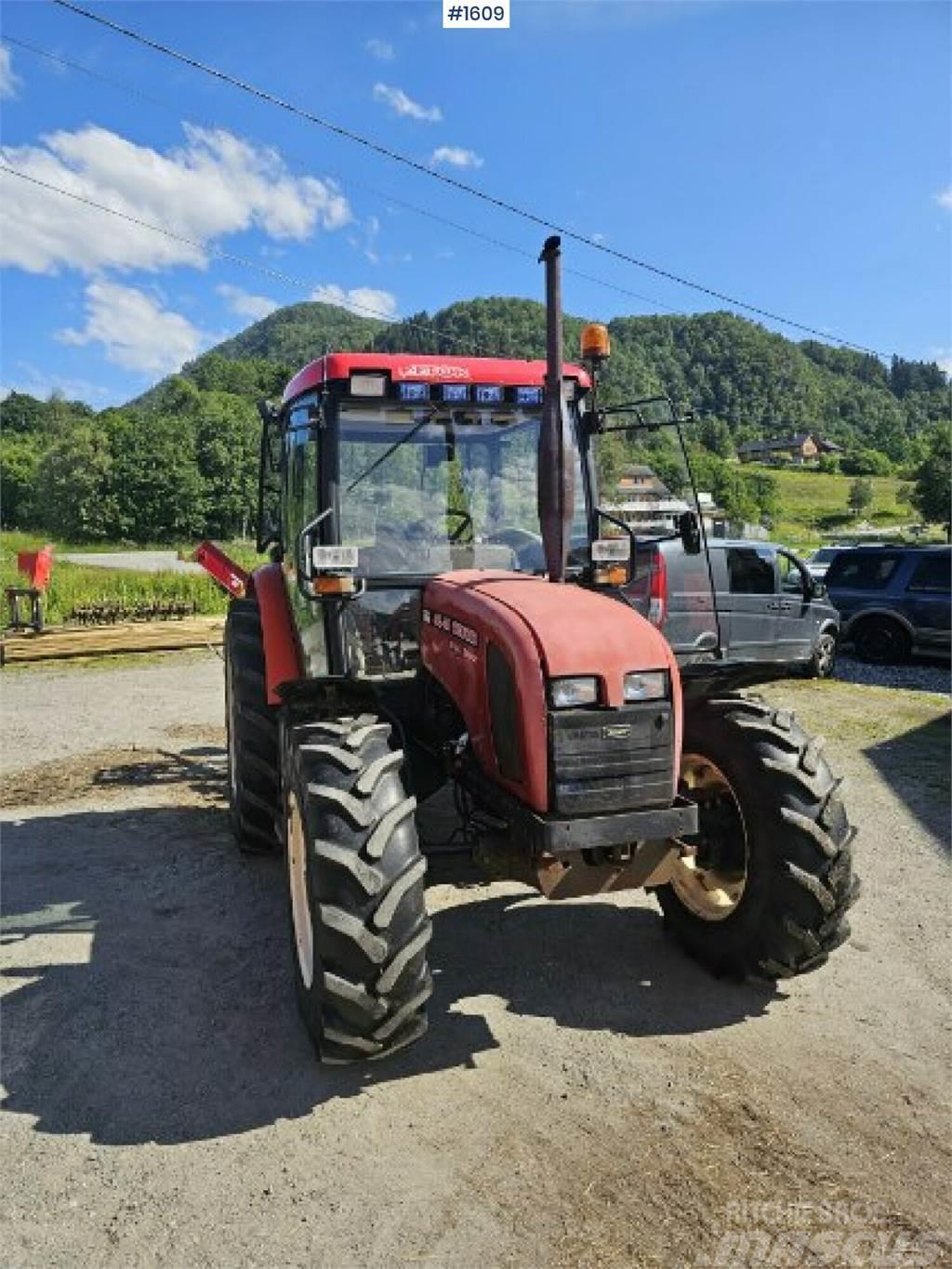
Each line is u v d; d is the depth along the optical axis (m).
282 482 4.80
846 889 3.33
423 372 4.01
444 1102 2.97
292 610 4.55
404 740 3.50
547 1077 3.08
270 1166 2.69
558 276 3.37
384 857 2.88
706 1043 3.28
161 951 4.05
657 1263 2.32
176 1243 2.40
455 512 4.12
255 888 4.72
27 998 3.67
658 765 3.04
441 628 3.53
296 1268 2.32
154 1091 3.05
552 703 2.93
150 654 12.78
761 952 3.45
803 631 10.87
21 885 4.79
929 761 7.13
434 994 3.62
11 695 9.91
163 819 5.78
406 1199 2.54
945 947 4.03
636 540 4.30
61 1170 2.68
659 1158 2.69
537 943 4.04
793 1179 2.60
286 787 3.49
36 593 12.72
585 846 2.90
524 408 4.20
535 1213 2.48
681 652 5.23
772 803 3.36
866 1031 3.35
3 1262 2.35
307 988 3.11
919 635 12.45
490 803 3.22
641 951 3.96
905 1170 2.63
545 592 3.34
